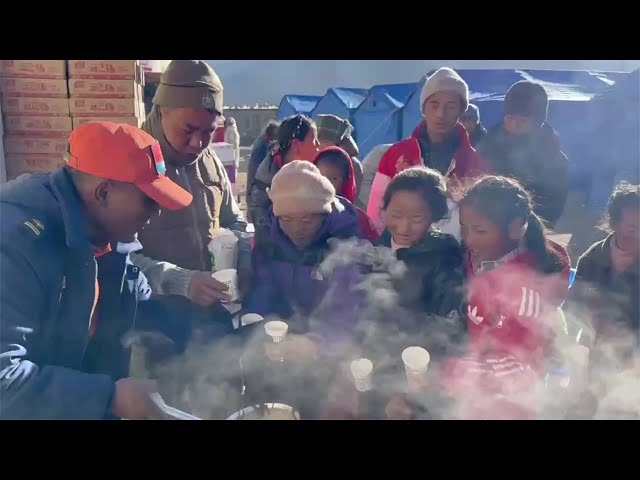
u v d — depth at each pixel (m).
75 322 0.98
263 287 1.33
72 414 0.90
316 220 1.25
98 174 0.95
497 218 1.08
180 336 1.21
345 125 1.86
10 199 0.94
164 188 1.00
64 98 1.43
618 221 1.26
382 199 1.34
